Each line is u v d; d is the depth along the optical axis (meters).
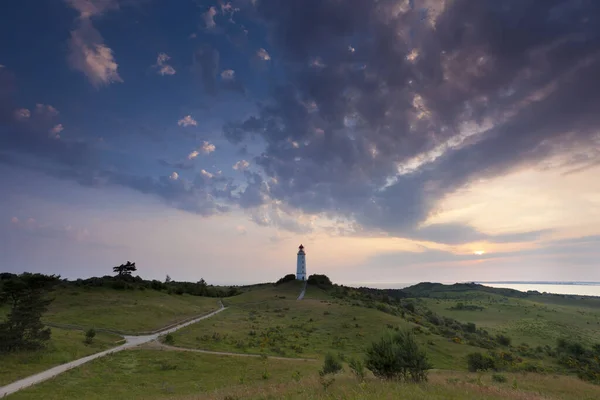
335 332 78.62
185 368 43.66
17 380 33.47
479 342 93.25
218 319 92.56
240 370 43.78
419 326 95.94
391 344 26.97
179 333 68.50
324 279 186.12
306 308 111.19
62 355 43.66
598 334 142.88
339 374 31.08
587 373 63.31
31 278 47.09
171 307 103.81
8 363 38.28
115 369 40.75
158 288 137.62
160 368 42.94
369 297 158.25
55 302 91.25
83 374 36.97
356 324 85.50
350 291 168.50
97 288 114.94
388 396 17.48
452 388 21.94
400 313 122.12
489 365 60.50
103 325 71.62
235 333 72.19
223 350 56.25
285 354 56.81
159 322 81.38
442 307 198.88
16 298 45.56
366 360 27.25
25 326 44.75
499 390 23.41
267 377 39.31
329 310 105.81
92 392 31.73
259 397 20.80
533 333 126.81
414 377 25.53
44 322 70.75
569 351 95.75
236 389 27.73
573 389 33.34
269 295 152.38
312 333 77.38
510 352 89.06
